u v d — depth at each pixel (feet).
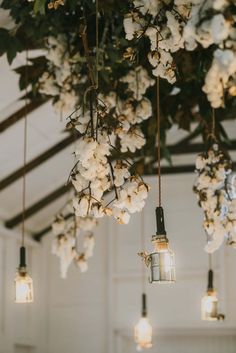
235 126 28.63
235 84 11.35
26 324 29.84
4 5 15.10
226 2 9.14
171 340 29.86
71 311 30.89
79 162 11.62
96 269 31.01
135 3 11.85
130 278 30.53
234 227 12.30
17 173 25.66
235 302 29.04
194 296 29.63
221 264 29.35
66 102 16.08
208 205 12.64
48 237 31.42
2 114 21.50
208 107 16.39
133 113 14.73
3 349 27.27
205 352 29.32
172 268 11.27
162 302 29.96
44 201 28.84
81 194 11.09
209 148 14.15
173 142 29.58
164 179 30.71
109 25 15.35
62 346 30.66
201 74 14.35
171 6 11.52
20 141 23.45
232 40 9.53
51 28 15.48
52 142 24.66
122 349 30.12
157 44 11.16
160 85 15.89
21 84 17.44
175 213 30.45
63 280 31.22
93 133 11.00
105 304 30.60
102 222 31.30
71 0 13.97
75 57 15.69
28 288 15.62
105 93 15.49
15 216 28.76
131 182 11.23
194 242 30.04
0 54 16.52
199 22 9.33
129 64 15.12
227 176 13.52
